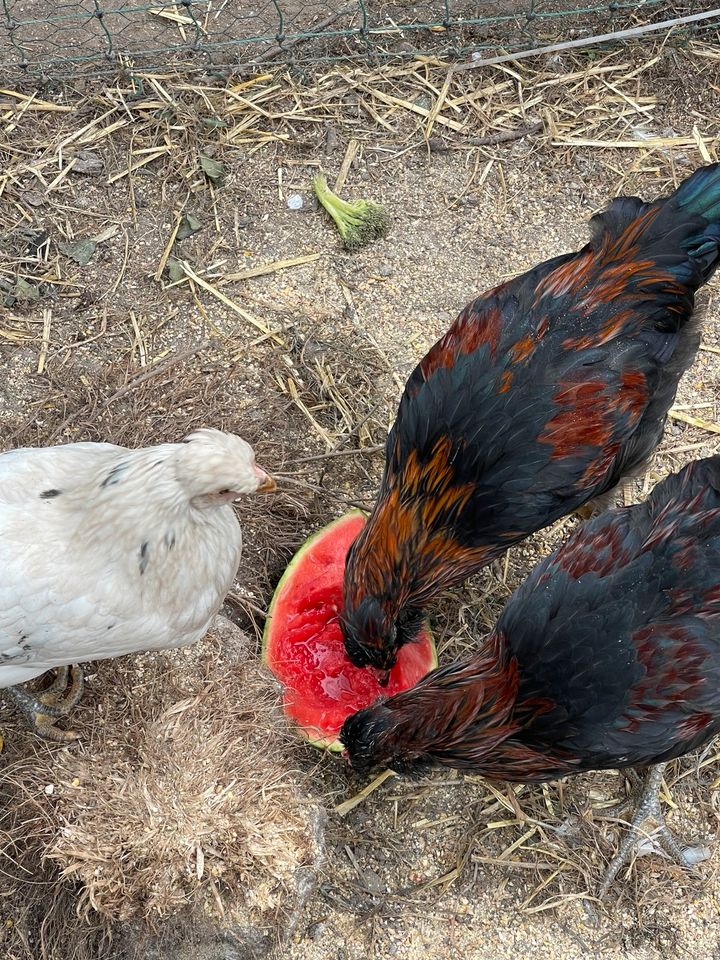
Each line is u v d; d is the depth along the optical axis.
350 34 1.25
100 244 1.16
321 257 1.18
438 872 0.98
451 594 1.07
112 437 1.07
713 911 0.98
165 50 1.23
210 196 1.19
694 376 1.15
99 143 1.20
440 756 0.92
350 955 0.96
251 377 1.12
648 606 0.88
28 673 0.90
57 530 0.85
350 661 0.99
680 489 0.93
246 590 1.04
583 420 0.93
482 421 0.93
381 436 1.11
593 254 0.97
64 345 1.12
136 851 0.91
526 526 0.95
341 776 1.00
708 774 1.02
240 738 0.96
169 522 0.84
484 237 1.19
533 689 0.89
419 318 1.16
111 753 0.96
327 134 1.22
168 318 1.14
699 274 0.97
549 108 1.24
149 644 0.91
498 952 0.96
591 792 1.01
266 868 0.92
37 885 0.94
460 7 1.29
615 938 0.97
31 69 1.21
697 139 1.24
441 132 1.23
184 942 0.93
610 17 1.28
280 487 1.07
